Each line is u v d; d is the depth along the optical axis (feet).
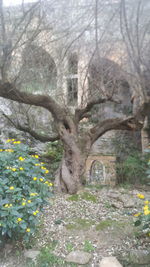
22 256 10.07
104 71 17.65
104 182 25.00
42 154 25.07
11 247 10.59
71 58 18.22
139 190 20.80
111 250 10.30
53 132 23.27
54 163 23.88
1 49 13.17
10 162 10.94
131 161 24.14
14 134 25.67
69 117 18.97
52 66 17.40
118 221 12.78
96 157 26.09
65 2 14.06
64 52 16.65
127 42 14.43
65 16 14.67
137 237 11.01
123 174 25.08
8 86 14.76
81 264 9.47
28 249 10.56
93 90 19.22
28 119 21.25
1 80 14.47
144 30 14.08
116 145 27.20
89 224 12.52
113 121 19.57
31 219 9.46
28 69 15.30
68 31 14.98
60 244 10.80
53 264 9.55
